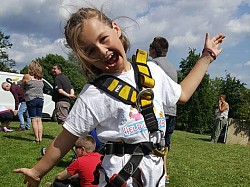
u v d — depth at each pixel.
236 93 20.91
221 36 1.27
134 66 1.11
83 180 2.47
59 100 5.00
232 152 6.41
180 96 1.17
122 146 1.07
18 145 5.00
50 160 1.08
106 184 1.08
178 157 5.11
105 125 1.07
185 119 19.27
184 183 3.50
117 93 1.06
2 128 6.75
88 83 1.09
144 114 1.06
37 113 5.29
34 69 5.18
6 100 9.45
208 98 19.14
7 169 3.61
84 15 1.06
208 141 8.67
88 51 1.05
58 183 2.55
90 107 1.06
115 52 1.06
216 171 4.25
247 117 10.59
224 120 8.63
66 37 1.08
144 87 1.09
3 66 35.59
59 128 7.72
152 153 1.08
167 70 2.90
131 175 1.05
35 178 1.10
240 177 4.02
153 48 2.99
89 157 2.52
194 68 1.25
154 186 1.08
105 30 1.05
